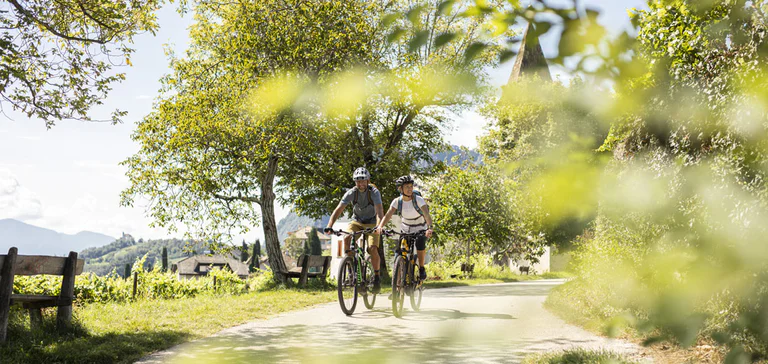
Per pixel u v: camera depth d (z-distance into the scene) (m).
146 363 5.91
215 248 20.75
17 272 6.72
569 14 0.74
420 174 24.72
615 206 0.89
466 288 18.25
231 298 12.54
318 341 6.75
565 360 5.08
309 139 18.28
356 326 7.86
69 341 6.66
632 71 0.77
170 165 19.72
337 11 16.28
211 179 19.34
